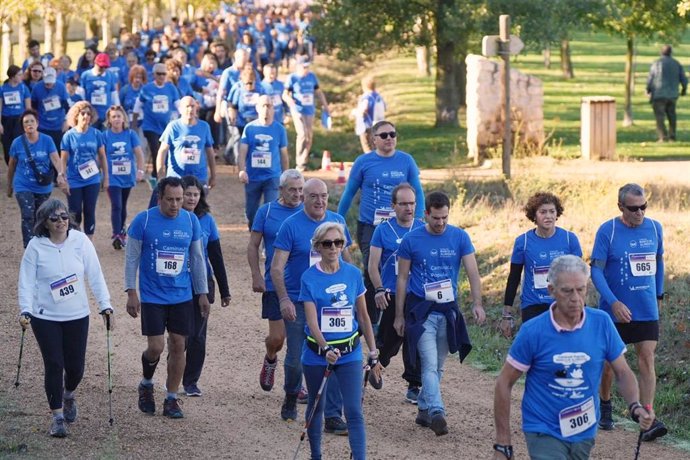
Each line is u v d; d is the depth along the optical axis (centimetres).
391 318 2064
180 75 4781
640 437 1403
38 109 4391
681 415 2228
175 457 1797
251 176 3184
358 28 6078
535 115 5172
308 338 1702
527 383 1348
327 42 6197
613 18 5884
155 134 4216
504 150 4378
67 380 1897
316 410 1702
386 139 2402
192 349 2106
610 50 11650
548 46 6128
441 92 6456
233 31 8338
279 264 1898
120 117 3384
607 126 4944
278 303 2022
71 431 1906
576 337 1320
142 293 1939
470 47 6175
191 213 1970
